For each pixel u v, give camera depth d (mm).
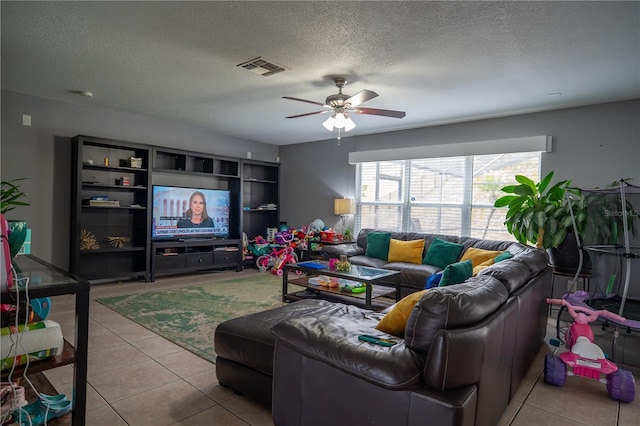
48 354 1371
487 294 1690
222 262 6012
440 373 1336
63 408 1506
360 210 6383
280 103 4512
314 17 2439
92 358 2658
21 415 1369
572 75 3354
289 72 3438
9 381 1303
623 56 2928
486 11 2316
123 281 5219
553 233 3805
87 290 1428
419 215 5691
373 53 2979
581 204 3707
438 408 1308
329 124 3787
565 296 3061
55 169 4625
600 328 3545
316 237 6160
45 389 1652
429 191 5594
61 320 3418
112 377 2383
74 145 4633
